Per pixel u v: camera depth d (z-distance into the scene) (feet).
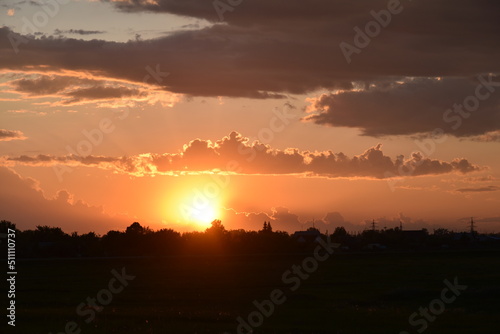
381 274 321.32
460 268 367.25
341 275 315.37
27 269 356.59
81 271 341.82
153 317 147.13
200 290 232.53
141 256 495.00
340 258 478.59
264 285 256.52
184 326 133.49
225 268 368.68
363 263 423.64
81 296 211.00
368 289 239.30
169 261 429.38
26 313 152.97
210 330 129.29
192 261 430.61
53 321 140.56
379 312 161.48
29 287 246.06
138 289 236.63
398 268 370.32
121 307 174.19
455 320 146.61
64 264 394.73
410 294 206.08
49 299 201.05
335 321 144.66
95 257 465.47
